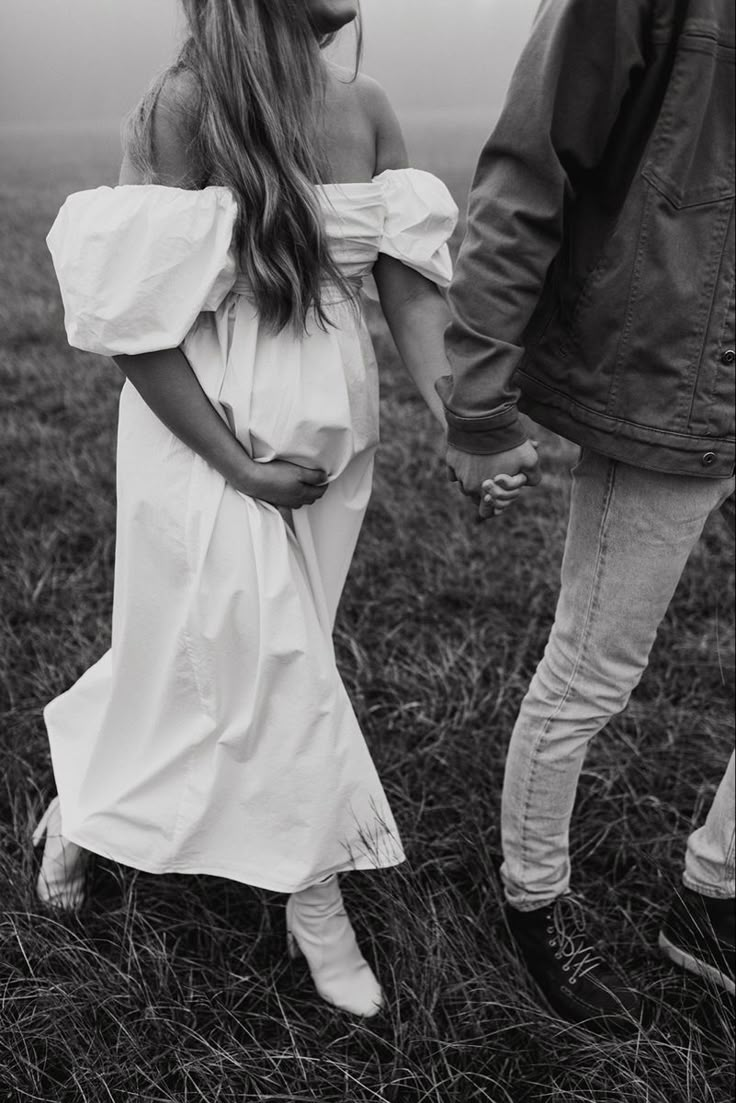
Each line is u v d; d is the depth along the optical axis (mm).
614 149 1328
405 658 2717
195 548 1544
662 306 1334
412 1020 1724
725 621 2848
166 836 1680
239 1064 1609
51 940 1836
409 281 1673
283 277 1455
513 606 2930
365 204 1549
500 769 2299
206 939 1939
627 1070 1580
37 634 2787
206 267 1434
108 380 4793
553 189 1300
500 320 1356
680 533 1492
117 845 1726
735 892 1818
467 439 1431
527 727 1696
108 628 2760
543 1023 1710
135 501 1578
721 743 2404
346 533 1738
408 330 1686
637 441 1408
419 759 2338
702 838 1851
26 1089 1597
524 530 3322
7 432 4074
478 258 1346
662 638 2787
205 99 1409
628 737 2389
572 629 1604
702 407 1379
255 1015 1737
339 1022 1762
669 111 1259
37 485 3627
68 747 1898
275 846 1646
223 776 1621
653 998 1756
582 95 1258
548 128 1266
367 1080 1646
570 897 1910
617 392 1402
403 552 3154
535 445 1476
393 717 2480
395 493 3547
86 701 1894
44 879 1949
